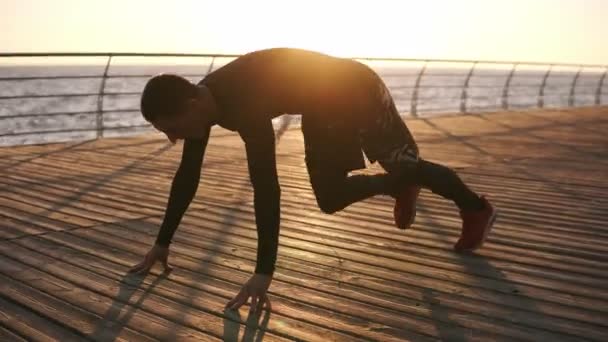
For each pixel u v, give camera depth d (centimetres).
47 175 477
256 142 194
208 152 614
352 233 309
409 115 1045
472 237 259
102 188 427
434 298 220
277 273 246
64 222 330
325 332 190
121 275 243
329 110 208
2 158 563
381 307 211
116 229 316
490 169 512
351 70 210
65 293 222
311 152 216
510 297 221
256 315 203
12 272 246
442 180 237
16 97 679
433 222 330
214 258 266
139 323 196
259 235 200
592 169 511
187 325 195
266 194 197
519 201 386
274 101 199
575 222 332
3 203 378
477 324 197
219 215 348
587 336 188
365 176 231
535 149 636
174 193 236
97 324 195
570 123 920
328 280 238
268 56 203
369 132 217
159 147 644
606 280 240
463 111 1120
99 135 729
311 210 361
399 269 252
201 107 189
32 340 184
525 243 291
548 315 205
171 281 236
